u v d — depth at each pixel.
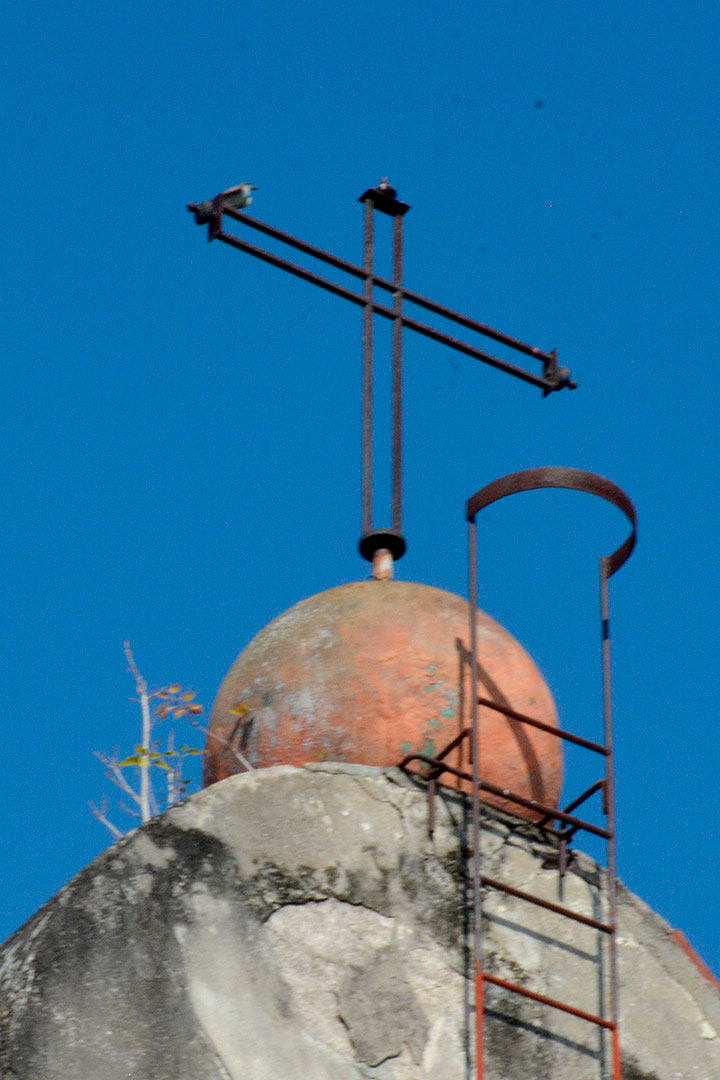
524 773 30.70
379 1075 27.52
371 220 36.28
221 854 28.64
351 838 29.23
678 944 29.67
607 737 30.02
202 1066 26.80
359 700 30.44
